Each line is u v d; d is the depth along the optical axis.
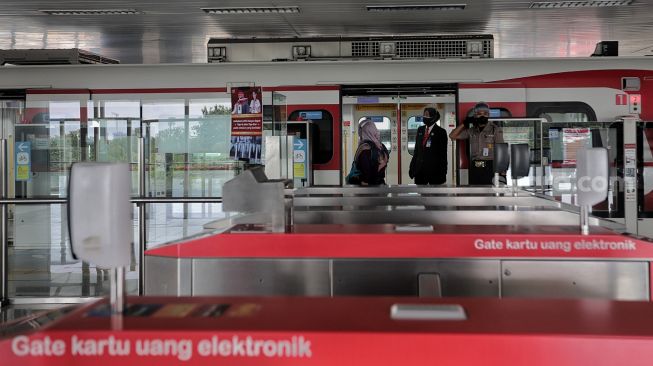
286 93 9.71
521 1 11.23
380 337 1.55
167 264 3.67
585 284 3.41
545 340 1.53
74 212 1.81
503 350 1.54
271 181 3.78
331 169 9.72
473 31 14.14
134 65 9.70
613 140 9.52
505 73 9.61
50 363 1.60
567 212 4.57
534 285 3.44
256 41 10.20
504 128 9.52
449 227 3.84
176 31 13.98
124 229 1.85
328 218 4.82
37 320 1.87
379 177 9.71
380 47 10.23
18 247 7.78
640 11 12.07
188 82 9.68
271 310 1.81
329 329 1.59
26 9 11.72
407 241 3.49
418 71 9.64
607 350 1.53
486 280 3.46
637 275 3.38
